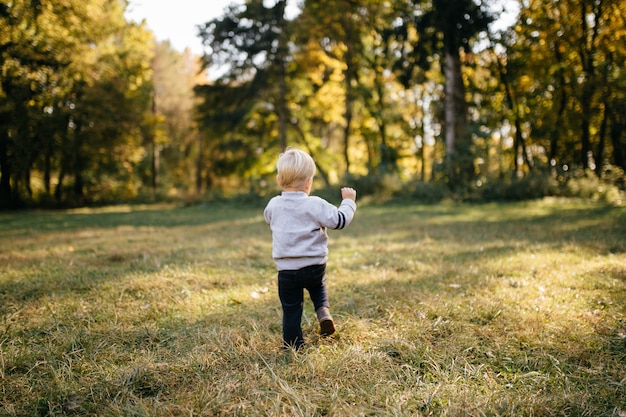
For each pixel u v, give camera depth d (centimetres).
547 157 2414
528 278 441
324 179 2559
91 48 2420
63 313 357
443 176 1850
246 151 2944
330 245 720
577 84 1823
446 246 663
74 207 2619
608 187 1517
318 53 2427
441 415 201
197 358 263
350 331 310
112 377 244
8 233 1016
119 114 2500
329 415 204
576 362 253
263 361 263
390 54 2392
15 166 2306
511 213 1222
